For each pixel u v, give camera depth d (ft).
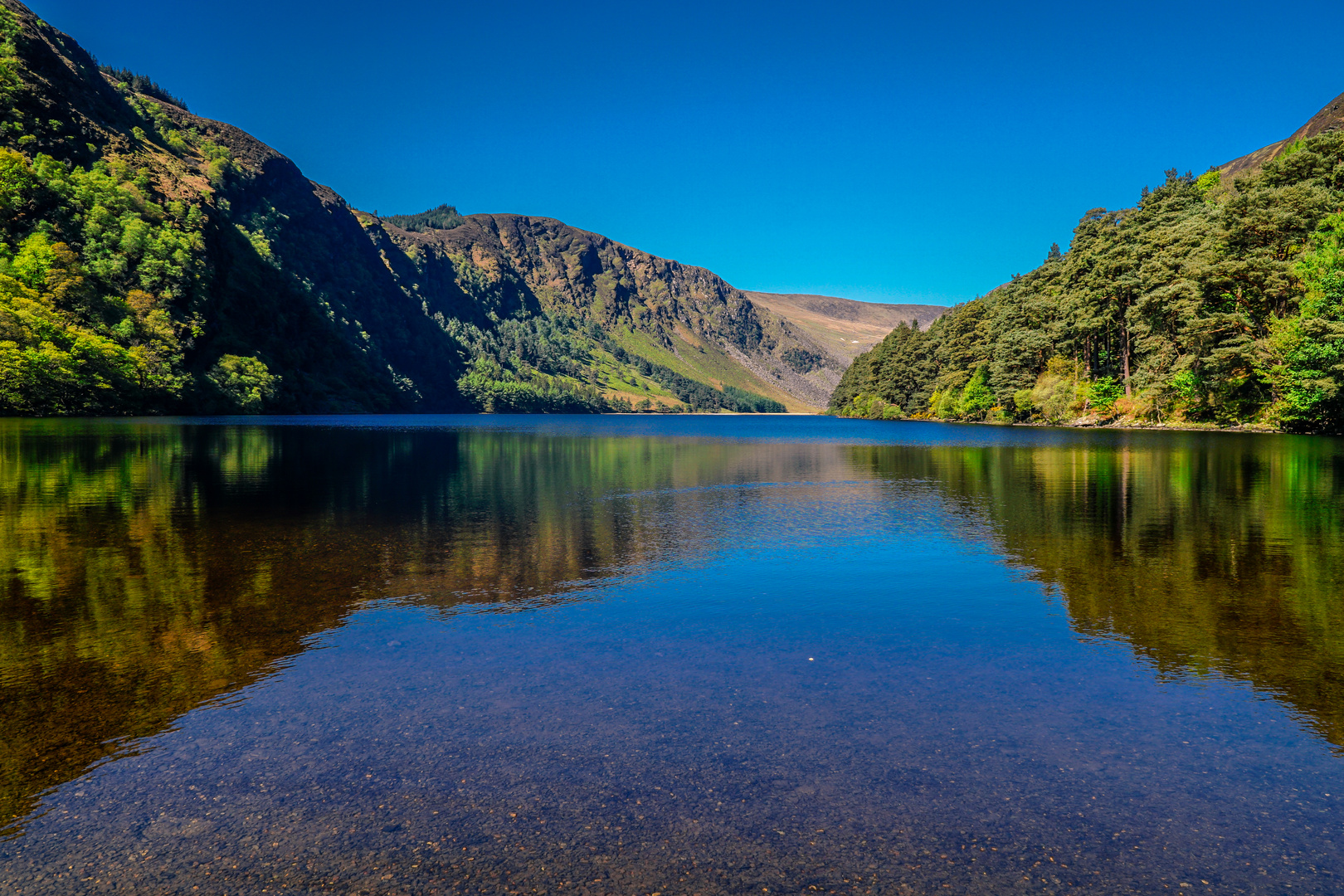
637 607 32.04
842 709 20.76
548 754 18.11
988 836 14.64
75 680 23.21
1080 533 50.55
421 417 586.04
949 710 20.67
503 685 22.74
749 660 24.99
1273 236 205.77
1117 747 18.37
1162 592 34.04
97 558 43.19
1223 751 18.17
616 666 24.47
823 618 30.17
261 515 61.00
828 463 121.80
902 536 50.37
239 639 27.50
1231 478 85.66
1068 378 313.12
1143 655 25.12
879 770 17.29
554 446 181.88
